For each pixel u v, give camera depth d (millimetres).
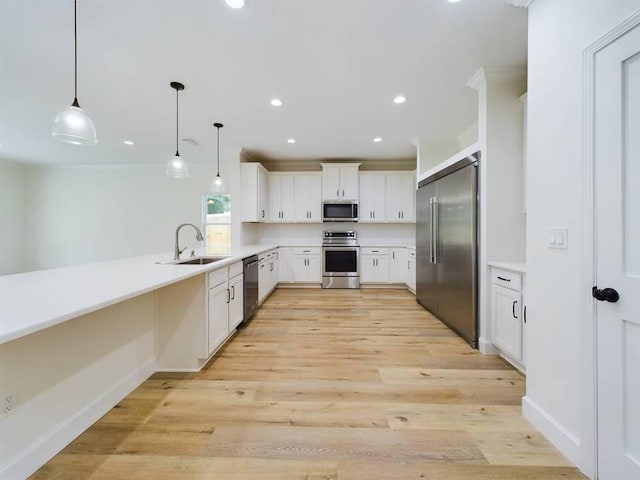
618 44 1127
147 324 2191
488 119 2494
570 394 1368
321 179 5512
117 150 4832
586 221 1261
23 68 2352
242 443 1487
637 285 1078
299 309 4051
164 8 1720
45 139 4207
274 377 2178
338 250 5434
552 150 1458
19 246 5812
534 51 1578
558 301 1433
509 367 2324
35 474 1300
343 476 1286
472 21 1867
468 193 2725
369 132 3959
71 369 1534
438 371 2262
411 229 5824
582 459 1297
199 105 3072
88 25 1851
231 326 2877
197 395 1936
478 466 1342
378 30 1944
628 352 1120
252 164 4812
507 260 2525
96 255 5953
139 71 2406
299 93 2822
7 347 1241
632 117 1093
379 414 1727
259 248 4367
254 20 1837
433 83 2648
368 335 3049
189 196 5918
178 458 1386
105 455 1407
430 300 3742
